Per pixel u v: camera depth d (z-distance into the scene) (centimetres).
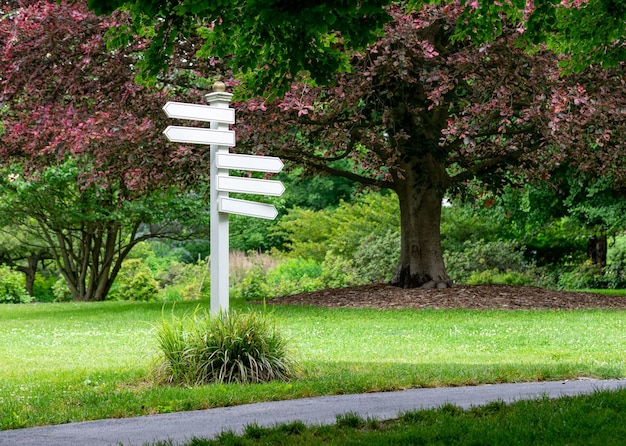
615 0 884
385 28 1467
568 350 1191
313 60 834
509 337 1338
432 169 1920
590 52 990
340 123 1683
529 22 885
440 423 625
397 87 1653
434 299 1816
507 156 1884
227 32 784
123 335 1462
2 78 1653
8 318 1927
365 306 1792
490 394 803
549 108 1467
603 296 1927
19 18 1580
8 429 688
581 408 659
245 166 916
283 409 745
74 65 1616
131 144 1627
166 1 727
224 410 752
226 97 912
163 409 751
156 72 827
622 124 1611
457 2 1405
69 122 1564
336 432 615
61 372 991
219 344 885
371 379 877
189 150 1616
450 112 1886
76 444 618
